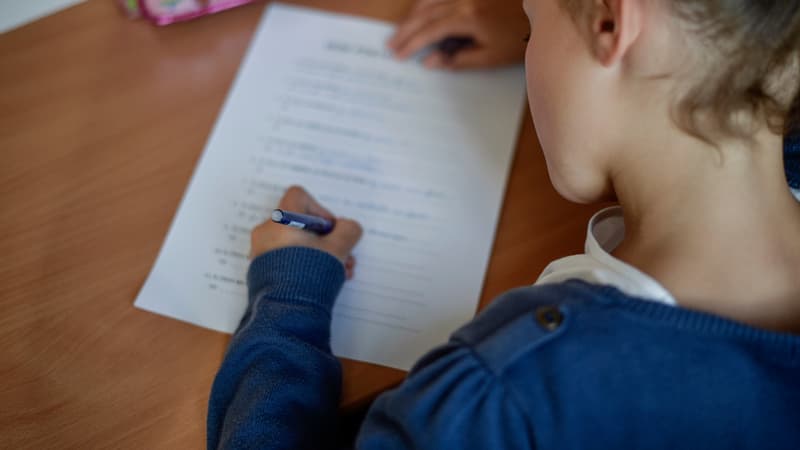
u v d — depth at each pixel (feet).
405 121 2.59
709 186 1.60
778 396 1.52
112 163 2.45
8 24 2.71
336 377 2.07
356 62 2.71
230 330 2.20
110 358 2.13
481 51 2.69
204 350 2.16
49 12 2.74
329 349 2.13
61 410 2.04
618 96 1.67
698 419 1.51
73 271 2.26
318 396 2.01
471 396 1.56
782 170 1.68
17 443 1.99
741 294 1.58
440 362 1.64
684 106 1.57
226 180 2.45
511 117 2.61
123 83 2.61
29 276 2.24
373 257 2.33
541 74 1.79
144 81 2.62
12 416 2.03
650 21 1.53
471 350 1.61
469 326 1.68
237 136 2.53
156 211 2.37
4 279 2.23
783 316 1.59
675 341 1.51
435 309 2.25
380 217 2.40
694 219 1.61
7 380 2.08
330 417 2.02
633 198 1.73
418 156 2.52
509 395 1.54
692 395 1.51
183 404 2.07
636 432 1.52
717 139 1.57
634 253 1.69
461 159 2.51
